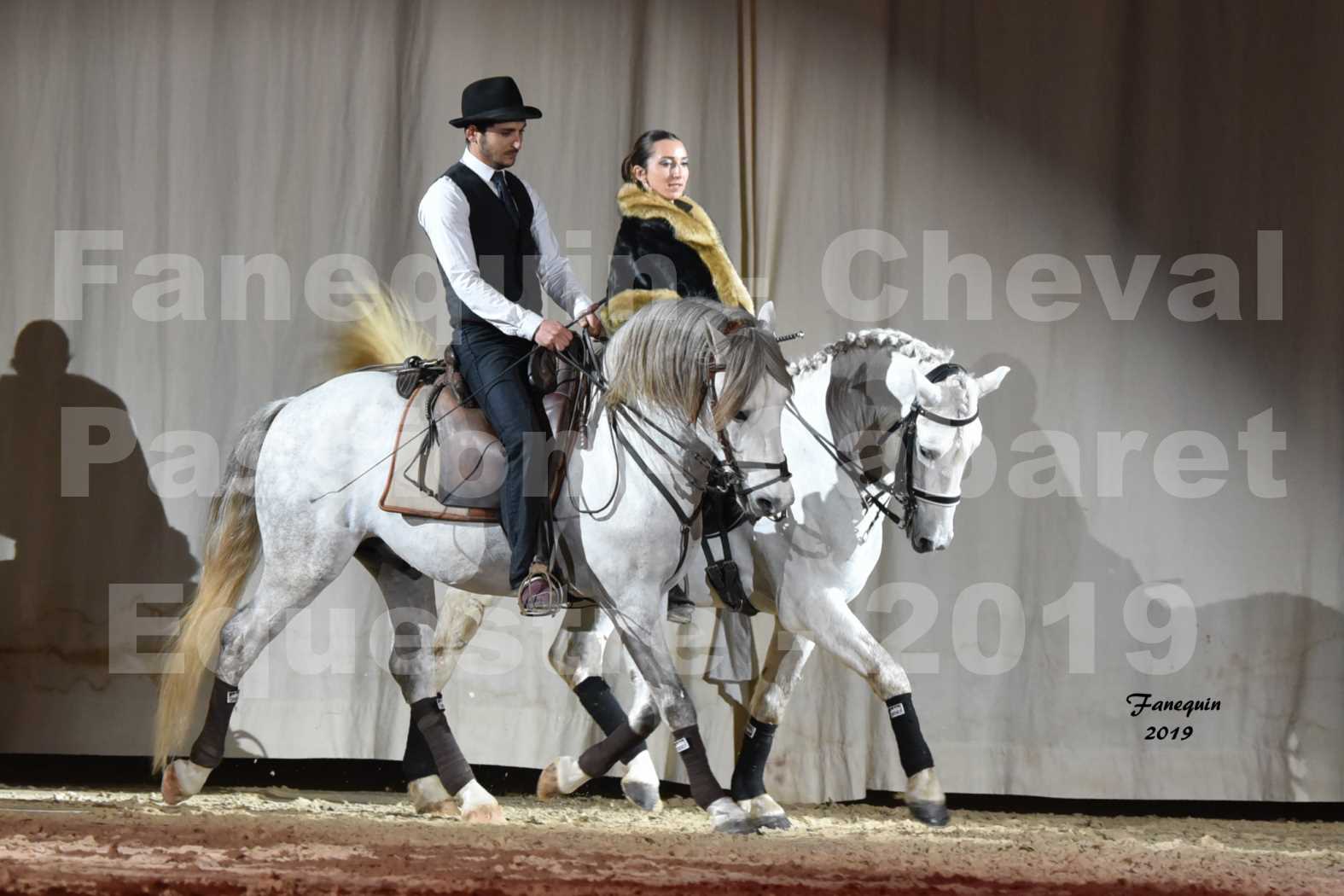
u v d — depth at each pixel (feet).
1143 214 25.41
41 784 24.81
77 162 25.58
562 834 19.43
